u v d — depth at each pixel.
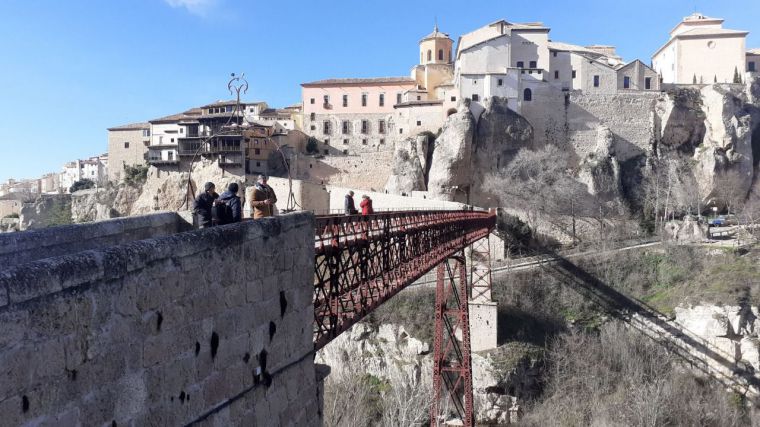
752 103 88.00
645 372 51.41
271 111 109.44
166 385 6.62
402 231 19.02
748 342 52.72
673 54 98.12
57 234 8.27
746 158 83.12
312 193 77.25
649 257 64.75
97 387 5.64
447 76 99.25
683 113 86.44
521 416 46.16
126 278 6.04
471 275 51.03
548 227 76.44
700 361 53.84
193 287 7.15
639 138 86.62
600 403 45.06
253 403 8.44
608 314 59.22
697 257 63.00
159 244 6.58
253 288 8.56
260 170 89.75
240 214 10.37
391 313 51.91
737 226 72.62
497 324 50.34
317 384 10.77
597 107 86.88
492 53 87.25
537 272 61.75
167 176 88.81
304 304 10.30
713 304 54.81
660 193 80.06
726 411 46.84
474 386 47.09
